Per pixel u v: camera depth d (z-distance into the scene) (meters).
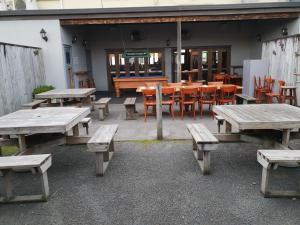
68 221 2.58
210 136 3.55
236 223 2.47
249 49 12.84
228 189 3.08
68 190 3.18
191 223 2.48
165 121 6.47
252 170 3.57
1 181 3.46
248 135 3.98
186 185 3.21
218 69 13.07
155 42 12.85
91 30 12.73
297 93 7.82
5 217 2.67
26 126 3.37
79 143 4.15
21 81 7.32
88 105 7.63
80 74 11.05
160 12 8.84
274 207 2.70
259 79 9.09
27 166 2.76
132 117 6.79
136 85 10.84
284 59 8.40
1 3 11.80
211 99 7.20
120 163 3.92
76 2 11.70
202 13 8.84
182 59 13.06
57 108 4.75
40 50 8.81
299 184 2.97
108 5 11.71
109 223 2.53
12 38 9.06
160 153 4.28
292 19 9.15
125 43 12.85
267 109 4.18
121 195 3.03
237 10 8.80
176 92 7.29
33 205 2.88
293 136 3.88
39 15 8.84
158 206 2.78
